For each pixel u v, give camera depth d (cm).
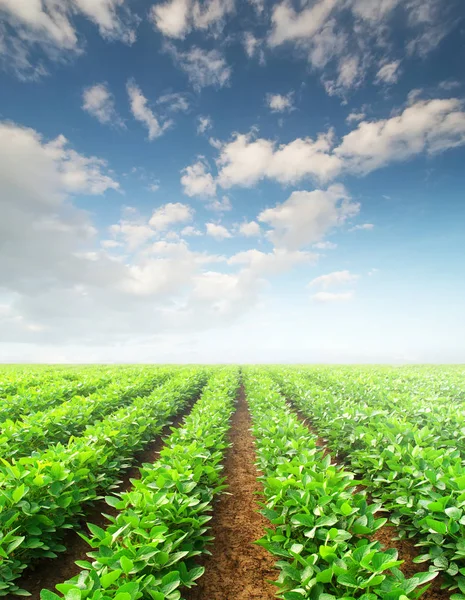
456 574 451
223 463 976
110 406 1241
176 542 418
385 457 668
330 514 440
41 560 531
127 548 398
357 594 343
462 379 1881
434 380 1909
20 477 505
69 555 554
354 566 355
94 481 641
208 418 954
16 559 471
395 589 310
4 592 422
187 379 1819
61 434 900
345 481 525
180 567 398
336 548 396
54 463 532
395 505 562
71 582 353
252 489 804
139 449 873
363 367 3603
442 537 460
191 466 618
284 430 802
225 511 700
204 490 580
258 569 527
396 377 2127
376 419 854
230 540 600
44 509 520
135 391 1549
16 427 796
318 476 523
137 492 488
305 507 446
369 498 719
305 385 1622
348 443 885
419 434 716
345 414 905
